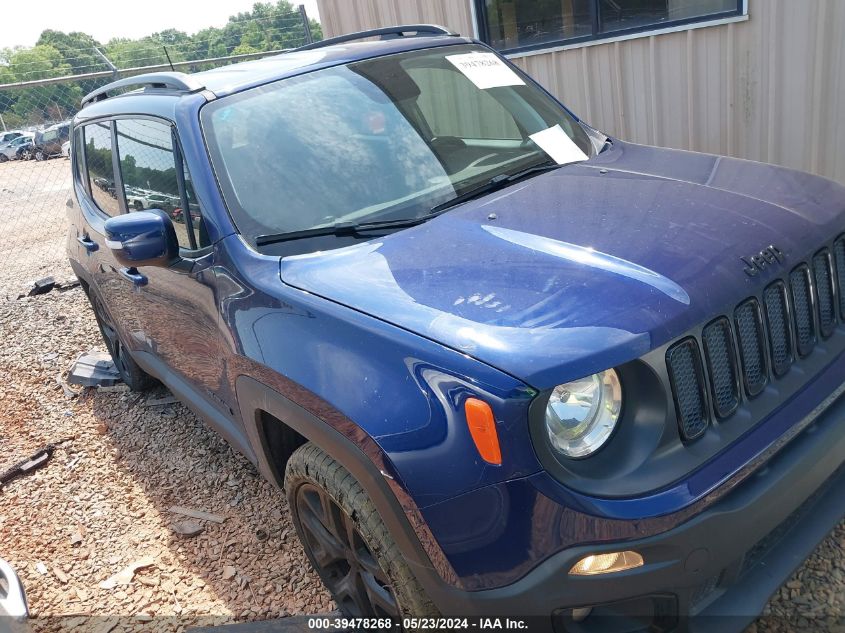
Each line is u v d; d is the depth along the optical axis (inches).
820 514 84.4
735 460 71.1
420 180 107.4
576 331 68.9
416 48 132.7
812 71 187.3
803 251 83.4
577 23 223.8
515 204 97.4
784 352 81.0
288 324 86.3
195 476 144.6
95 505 141.1
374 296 81.4
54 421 180.4
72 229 175.3
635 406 69.9
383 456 72.5
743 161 109.8
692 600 73.3
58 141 584.7
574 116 135.2
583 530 66.2
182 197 111.0
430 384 70.4
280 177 104.7
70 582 119.6
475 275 80.4
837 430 80.2
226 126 110.2
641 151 120.3
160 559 121.2
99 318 185.3
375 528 78.5
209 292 103.3
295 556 116.0
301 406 83.1
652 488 67.6
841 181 191.6
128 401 183.8
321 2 283.6
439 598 73.6
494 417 66.1
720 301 73.8
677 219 86.1
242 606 107.0
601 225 86.6
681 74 209.5
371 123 113.9
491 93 128.6
